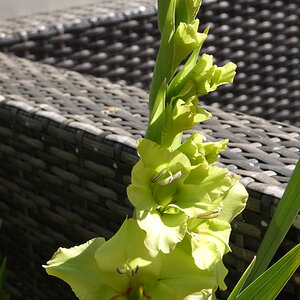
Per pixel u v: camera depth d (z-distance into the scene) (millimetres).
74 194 1114
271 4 1891
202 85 619
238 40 1890
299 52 1951
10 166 1257
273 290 679
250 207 838
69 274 657
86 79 1491
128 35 1805
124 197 1021
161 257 646
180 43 613
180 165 615
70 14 1855
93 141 1022
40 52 1726
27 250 1304
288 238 819
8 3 2236
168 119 619
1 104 1210
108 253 640
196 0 628
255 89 1938
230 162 947
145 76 1854
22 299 1378
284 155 998
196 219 653
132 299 661
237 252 874
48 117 1104
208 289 636
